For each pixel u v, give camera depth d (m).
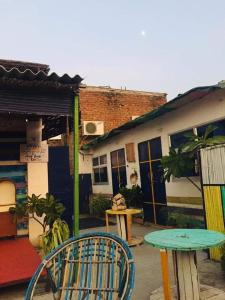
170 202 8.94
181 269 3.76
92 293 2.65
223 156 5.18
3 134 6.63
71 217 7.11
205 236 3.85
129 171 11.57
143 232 8.93
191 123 7.81
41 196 6.72
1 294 4.50
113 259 2.67
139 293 4.35
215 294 3.89
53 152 7.42
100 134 14.95
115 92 16.25
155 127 9.63
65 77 4.68
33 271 4.70
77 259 2.90
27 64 8.41
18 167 6.64
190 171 7.98
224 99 6.66
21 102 4.61
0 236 6.25
